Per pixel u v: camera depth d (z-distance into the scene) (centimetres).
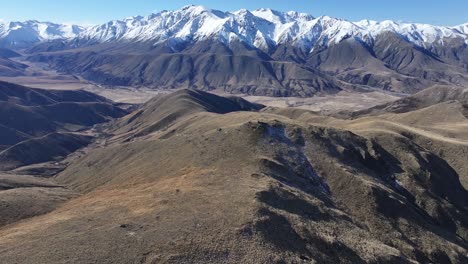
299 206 7288
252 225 6169
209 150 9831
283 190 7569
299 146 10169
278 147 9775
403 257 6750
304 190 8388
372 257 6450
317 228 6731
